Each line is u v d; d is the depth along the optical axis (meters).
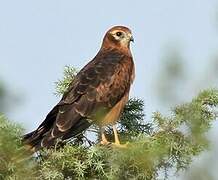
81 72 17.38
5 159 10.37
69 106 16.38
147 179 11.83
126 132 16.08
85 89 16.81
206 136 10.40
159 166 11.35
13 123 10.38
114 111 16.72
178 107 11.80
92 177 12.80
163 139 12.10
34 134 14.45
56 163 12.22
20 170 10.43
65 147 12.88
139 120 16.38
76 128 16.17
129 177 11.87
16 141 10.41
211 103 12.66
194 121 11.16
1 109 9.59
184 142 11.99
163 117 12.48
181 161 12.00
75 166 12.34
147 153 10.51
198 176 9.77
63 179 12.42
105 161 12.58
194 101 12.12
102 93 16.98
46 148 13.88
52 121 16.22
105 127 17.12
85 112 16.44
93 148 12.67
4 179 10.48
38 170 11.89
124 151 11.44
